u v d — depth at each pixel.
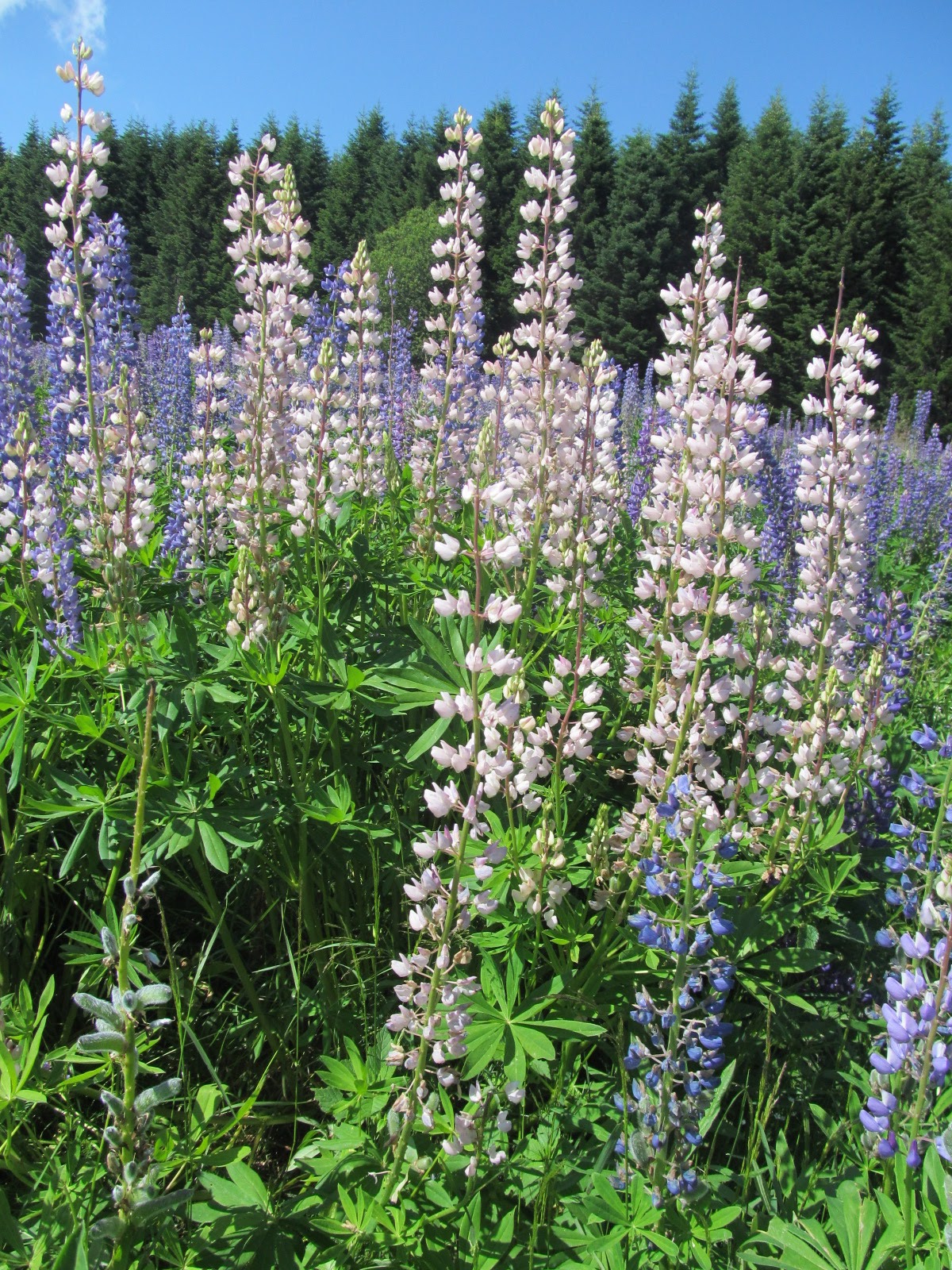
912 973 2.42
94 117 4.62
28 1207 2.55
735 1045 3.45
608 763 4.50
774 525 7.67
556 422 4.73
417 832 3.75
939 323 41.03
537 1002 2.96
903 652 5.22
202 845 3.41
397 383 9.07
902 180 45.66
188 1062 3.30
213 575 5.12
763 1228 2.67
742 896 3.85
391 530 5.82
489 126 50.38
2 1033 2.58
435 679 3.71
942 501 12.95
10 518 4.28
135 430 4.52
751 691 3.82
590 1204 2.55
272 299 4.94
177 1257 2.41
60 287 4.55
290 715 4.16
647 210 46.84
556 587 4.81
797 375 43.50
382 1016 3.39
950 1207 2.19
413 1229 2.56
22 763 3.48
